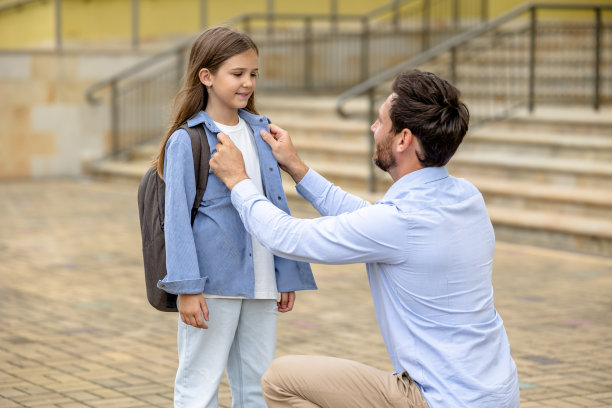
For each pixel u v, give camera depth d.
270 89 19.42
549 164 11.88
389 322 3.27
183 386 3.87
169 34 20.83
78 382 5.71
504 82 15.08
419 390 3.20
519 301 7.90
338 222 3.26
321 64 19.98
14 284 8.75
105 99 18.31
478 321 3.23
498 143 13.02
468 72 16.50
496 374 3.21
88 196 15.25
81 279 8.99
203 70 3.73
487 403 3.14
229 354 4.01
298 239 3.30
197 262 3.64
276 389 3.40
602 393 5.48
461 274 3.20
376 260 3.23
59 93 17.94
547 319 7.29
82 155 18.14
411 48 19.48
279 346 6.59
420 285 3.20
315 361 3.38
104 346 6.59
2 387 5.59
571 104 14.10
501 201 11.75
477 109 14.45
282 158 3.86
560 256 9.90
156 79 18.67
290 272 3.94
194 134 3.71
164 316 7.53
